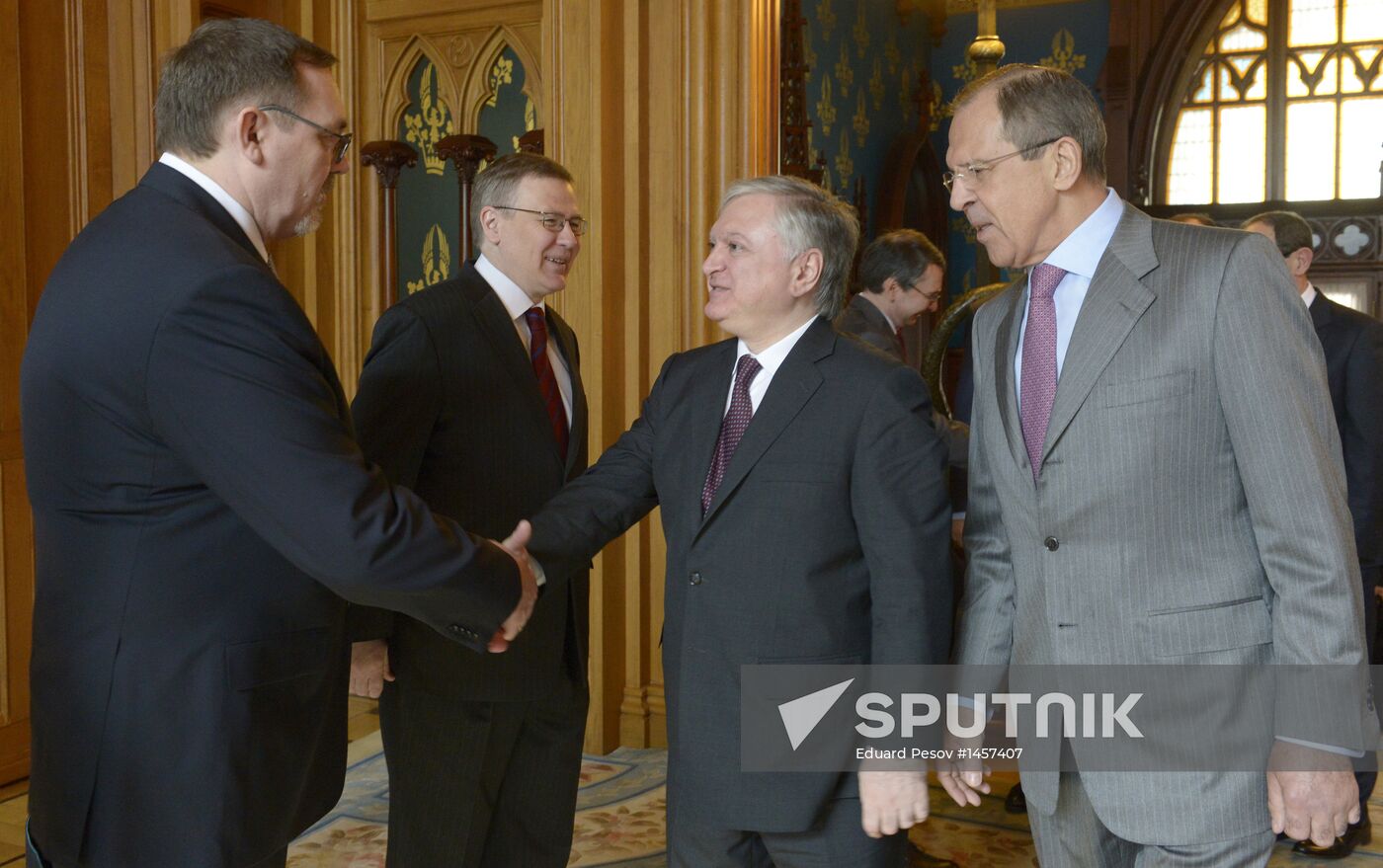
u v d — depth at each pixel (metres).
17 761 3.90
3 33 3.79
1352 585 1.51
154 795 1.58
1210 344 1.58
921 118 8.62
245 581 1.62
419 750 2.37
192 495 1.59
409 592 1.61
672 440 2.03
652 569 4.09
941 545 1.84
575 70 3.91
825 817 1.86
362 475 1.57
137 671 1.57
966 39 9.43
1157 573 1.62
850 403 1.85
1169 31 9.60
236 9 4.46
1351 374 3.34
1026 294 1.83
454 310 2.41
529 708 2.48
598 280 3.92
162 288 1.53
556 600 2.43
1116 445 1.62
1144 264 1.64
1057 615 1.69
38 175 3.95
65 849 1.60
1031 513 1.73
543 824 2.56
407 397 2.28
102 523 1.59
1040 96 1.67
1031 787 1.77
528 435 2.45
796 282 1.92
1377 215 9.07
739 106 3.92
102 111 4.17
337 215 4.66
